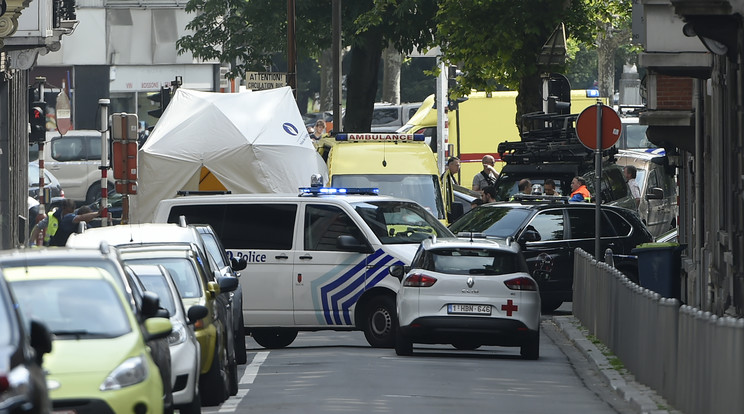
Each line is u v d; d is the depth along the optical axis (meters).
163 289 46.97
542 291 87.38
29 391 26.77
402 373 58.38
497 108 175.00
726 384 37.66
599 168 77.00
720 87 67.88
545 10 118.94
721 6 56.94
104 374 35.09
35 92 116.00
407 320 65.06
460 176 174.00
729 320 37.97
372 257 72.06
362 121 155.38
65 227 114.44
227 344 52.78
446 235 75.25
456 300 64.31
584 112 77.00
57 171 167.25
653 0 69.50
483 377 57.28
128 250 51.97
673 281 80.06
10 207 117.75
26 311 37.16
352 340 78.75
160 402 36.50
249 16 167.88
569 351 68.81
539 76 122.31
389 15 150.75
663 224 142.75
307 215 73.75
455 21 119.38
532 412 47.00
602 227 90.31
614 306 63.47
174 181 93.38
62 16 122.25
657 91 83.44
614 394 52.56
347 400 49.50
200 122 94.25
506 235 87.69
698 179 81.38
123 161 101.75
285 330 76.31
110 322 37.34
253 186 94.06
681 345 44.88
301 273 73.12
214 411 47.56
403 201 75.50
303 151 96.25
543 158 111.94
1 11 99.50
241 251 74.19
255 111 96.12
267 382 56.72
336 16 135.00
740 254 62.00
